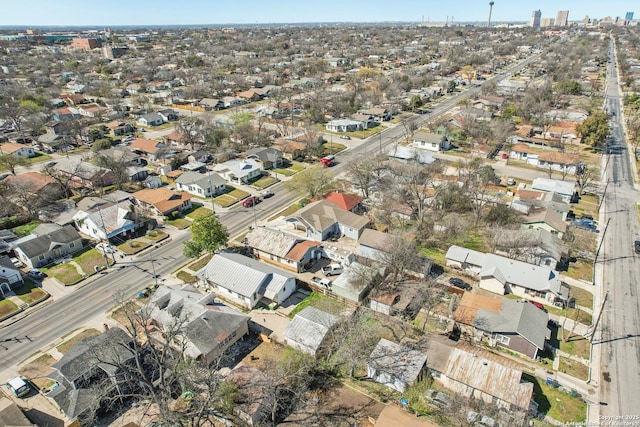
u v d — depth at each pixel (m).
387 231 65.94
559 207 69.12
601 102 143.75
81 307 50.97
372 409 37.16
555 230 62.97
